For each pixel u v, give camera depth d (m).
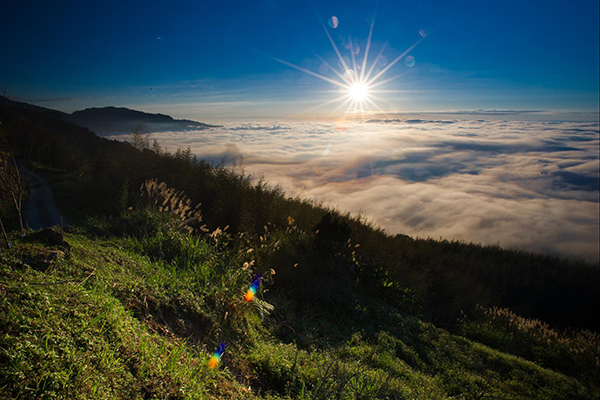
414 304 10.39
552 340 11.17
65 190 15.30
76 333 2.89
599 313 17.59
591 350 10.46
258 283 6.38
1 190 9.59
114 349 2.99
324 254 9.59
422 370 6.71
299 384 4.20
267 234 9.45
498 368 7.89
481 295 14.70
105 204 10.83
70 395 2.31
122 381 2.71
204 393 3.18
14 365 2.29
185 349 3.77
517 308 16.94
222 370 3.84
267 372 4.32
